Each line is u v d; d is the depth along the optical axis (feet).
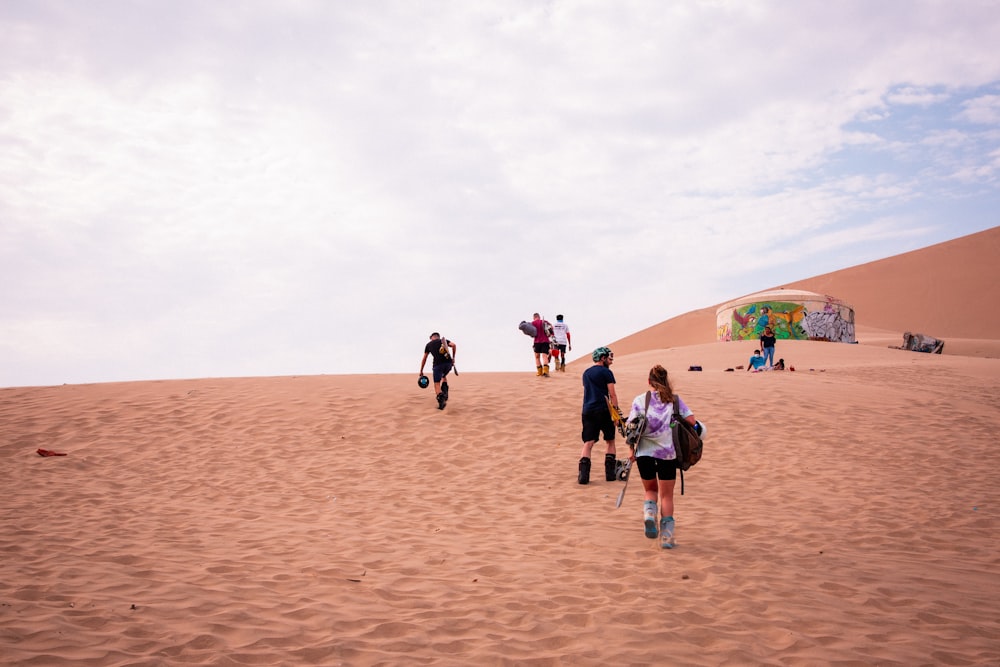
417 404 44.57
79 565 18.20
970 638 14.21
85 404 44.29
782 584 17.42
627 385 51.11
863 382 61.31
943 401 48.32
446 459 35.27
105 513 25.68
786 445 37.81
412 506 27.66
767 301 144.87
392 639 13.52
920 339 131.23
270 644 13.05
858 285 317.83
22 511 25.66
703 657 12.91
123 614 14.30
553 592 16.70
